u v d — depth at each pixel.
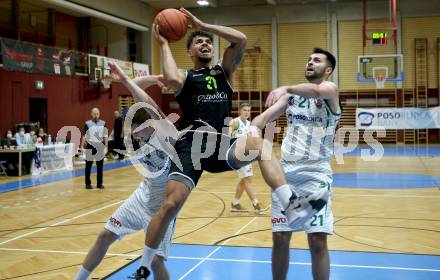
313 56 4.32
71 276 5.34
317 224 4.10
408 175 13.83
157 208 4.17
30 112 17.77
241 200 10.23
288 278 5.10
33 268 5.66
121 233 4.15
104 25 24.31
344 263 5.61
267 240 6.77
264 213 8.74
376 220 7.99
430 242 6.54
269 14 25.58
